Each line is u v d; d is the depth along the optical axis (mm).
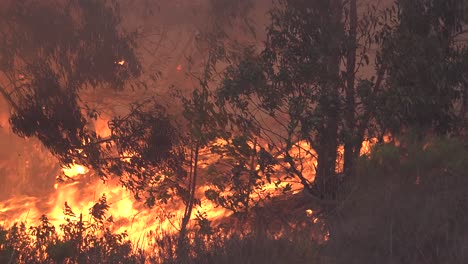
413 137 20547
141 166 28344
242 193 22672
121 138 28656
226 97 23125
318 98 22562
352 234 14773
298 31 23469
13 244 15359
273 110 23797
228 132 23438
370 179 17984
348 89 23094
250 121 23312
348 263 13836
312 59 22984
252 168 23156
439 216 14602
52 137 29219
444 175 17359
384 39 22969
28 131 29141
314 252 14305
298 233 15680
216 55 25344
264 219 21047
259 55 24234
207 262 14430
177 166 27828
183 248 15172
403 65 22172
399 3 23188
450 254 13078
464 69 22297
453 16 22719
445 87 22203
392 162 18109
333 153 23250
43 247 15969
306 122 22469
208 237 16094
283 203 24984
